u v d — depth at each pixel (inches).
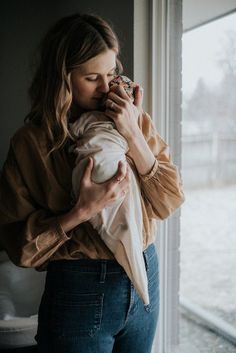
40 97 35.8
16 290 68.1
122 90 35.0
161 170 37.3
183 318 89.8
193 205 184.1
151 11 55.9
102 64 33.3
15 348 52.7
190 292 101.5
